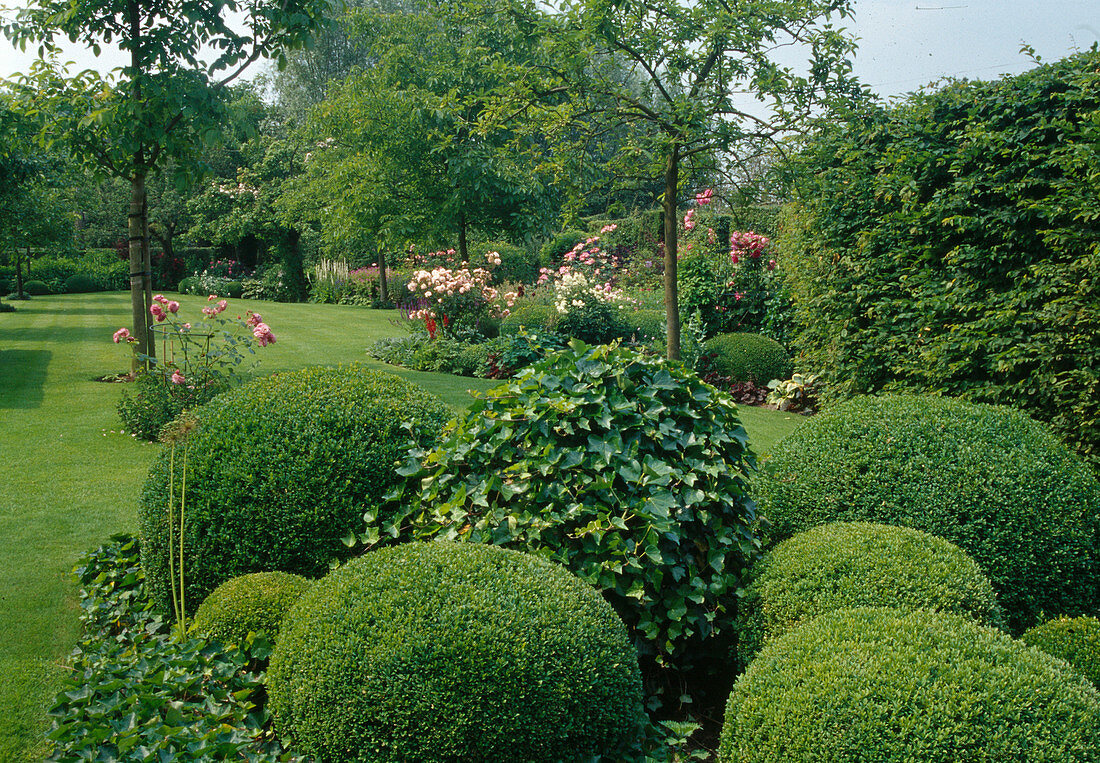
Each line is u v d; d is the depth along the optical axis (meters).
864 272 6.56
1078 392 4.78
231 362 7.12
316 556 3.24
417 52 13.07
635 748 2.48
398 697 2.15
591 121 6.68
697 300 10.47
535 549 2.94
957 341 5.54
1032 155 5.02
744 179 9.31
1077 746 1.84
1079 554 3.23
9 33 7.07
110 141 7.55
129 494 5.00
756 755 2.14
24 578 3.79
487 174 11.23
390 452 3.39
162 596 3.32
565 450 3.03
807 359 7.92
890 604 2.58
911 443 3.46
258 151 26.91
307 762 2.29
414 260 19.55
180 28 7.02
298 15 7.02
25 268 26.80
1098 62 4.85
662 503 2.91
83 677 2.67
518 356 9.53
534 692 2.20
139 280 8.33
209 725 2.46
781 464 3.67
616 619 2.53
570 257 14.38
